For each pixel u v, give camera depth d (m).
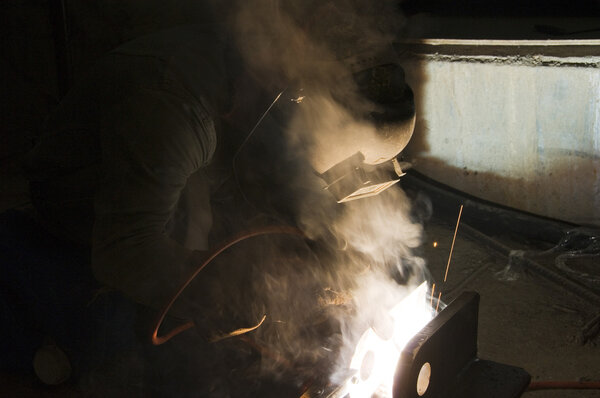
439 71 3.77
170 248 1.42
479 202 3.84
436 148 3.97
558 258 3.24
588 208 3.48
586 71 3.26
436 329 1.50
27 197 4.07
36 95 4.59
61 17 4.25
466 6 4.92
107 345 2.35
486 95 3.64
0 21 4.46
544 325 2.67
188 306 1.40
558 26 3.90
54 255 2.22
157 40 1.66
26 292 2.28
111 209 1.41
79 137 1.71
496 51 3.57
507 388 1.65
